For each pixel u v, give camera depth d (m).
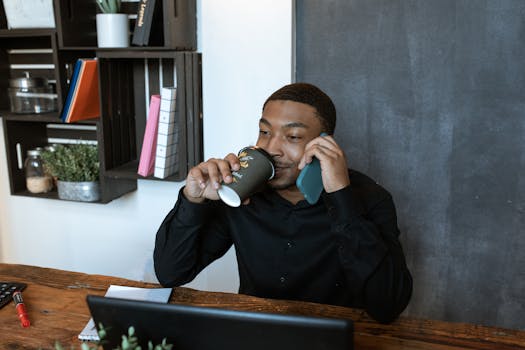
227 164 1.08
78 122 2.09
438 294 2.04
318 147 1.10
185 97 1.96
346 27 1.91
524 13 1.73
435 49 1.84
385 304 1.10
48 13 2.05
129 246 2.42
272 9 1.88
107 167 2.11
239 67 1.96
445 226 1.97
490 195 1.90
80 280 1.31
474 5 1.77
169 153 2.02
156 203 2.32
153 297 1.19
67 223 2.50
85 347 0.61
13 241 2.62
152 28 1.95
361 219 1.10
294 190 1.29
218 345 0.68
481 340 1.01
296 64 1.98
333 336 0.63
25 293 1.22
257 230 1.34
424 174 1.95
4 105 2.33
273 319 0.64
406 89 1.90
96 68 2.07
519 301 1.95
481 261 1.96
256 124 1.99
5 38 2.30
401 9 1.84
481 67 1.81
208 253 1.40
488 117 1.84
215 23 1.95
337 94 1.97
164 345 0.63
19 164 2.33
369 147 1.98
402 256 1.22
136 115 2.25
